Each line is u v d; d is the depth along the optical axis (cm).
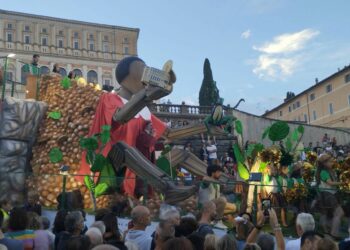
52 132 1717
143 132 1520
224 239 464
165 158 1451
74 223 571
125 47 7956
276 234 551
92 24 7700
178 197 1053
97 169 1270
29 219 595
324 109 6153
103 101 1476
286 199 962
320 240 453
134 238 597
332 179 1070
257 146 1237
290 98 7225
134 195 1085
